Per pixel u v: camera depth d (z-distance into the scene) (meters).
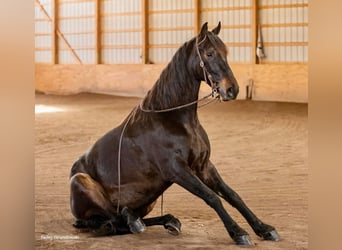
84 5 32.16
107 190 6.53
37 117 21.55
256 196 9.11
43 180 10.47
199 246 6.14
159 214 7.93
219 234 6.70
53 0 32.88
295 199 8.84
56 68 33.12
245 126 19.09
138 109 6.49
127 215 6.45
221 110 23.84
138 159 6.29
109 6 31.53
